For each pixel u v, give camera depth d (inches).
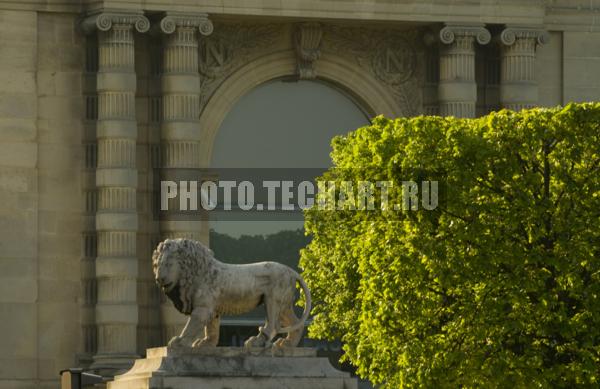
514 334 6008.9
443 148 6171.3
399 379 6082.7
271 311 4798.2
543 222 6058.1
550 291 6008.9
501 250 6038.4
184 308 4788.4
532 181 6107.3
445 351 5974.4
